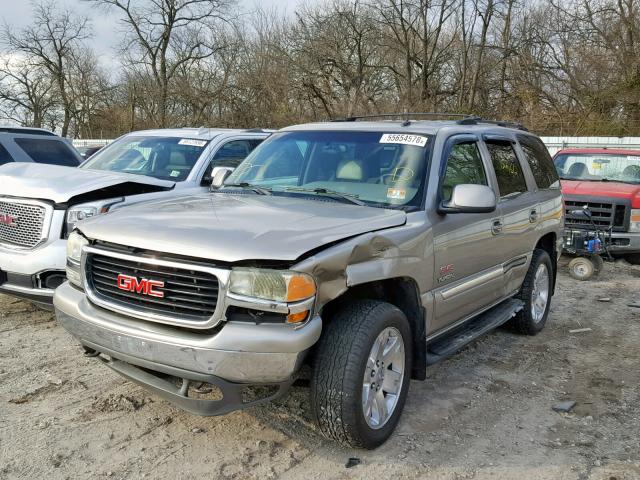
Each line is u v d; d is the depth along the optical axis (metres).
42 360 4.75
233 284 2.96
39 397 4.11
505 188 5.18
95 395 4.16
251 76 30.75
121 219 3.51
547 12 29.50
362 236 3.35
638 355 5.54
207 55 34.22
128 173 6.85
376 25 31.30
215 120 32.25
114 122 38.47
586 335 6.12
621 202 9.53
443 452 3.62
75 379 4.41
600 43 27.72
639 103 24.58
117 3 36.72
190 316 3.07
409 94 30.22
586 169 11.27
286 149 4.80
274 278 2.95
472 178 4.66
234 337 2.95
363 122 5.00
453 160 4.43
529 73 29.28
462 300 4.41
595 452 3.69
